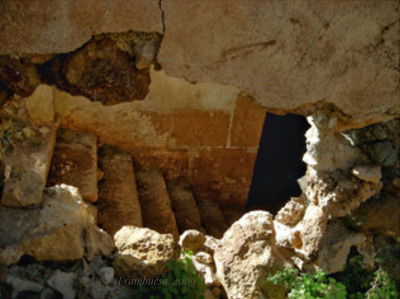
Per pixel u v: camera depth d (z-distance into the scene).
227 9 2.16
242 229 3.06
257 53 2.29
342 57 2.31
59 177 4.20
